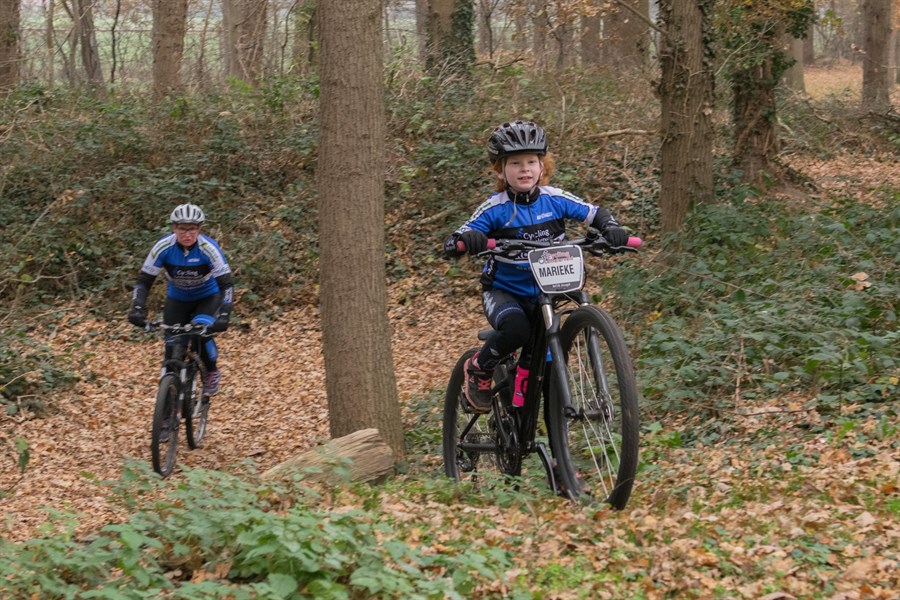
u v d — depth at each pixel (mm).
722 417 6629
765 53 14977
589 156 15492
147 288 8102
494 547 3957
